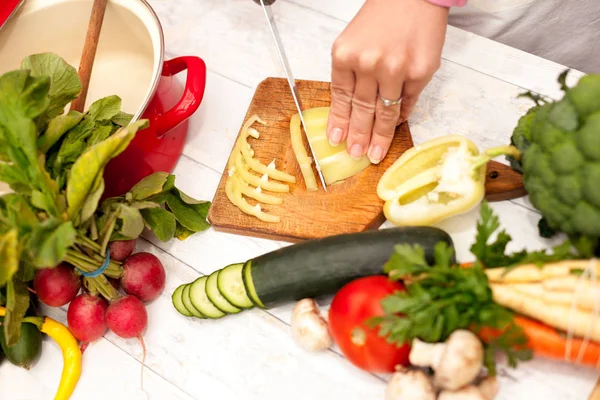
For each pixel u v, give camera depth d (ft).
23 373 2.52
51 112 2.41
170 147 2.68
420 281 2.17
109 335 2.54
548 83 2.71
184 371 2.45
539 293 2.13
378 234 2.31
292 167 2.65
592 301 2.08
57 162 2.34
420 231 2.29
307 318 2.34
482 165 2.38
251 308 2.48
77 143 2.38
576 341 2.13
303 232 2.53
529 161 2.20
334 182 2.60
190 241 2.64
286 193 2.61
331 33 2.99
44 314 2.59
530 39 3.05
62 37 2.87
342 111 2.49
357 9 3.02
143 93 2.87
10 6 2.66
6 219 2.09
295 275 2.32
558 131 2.08
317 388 2.37
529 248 2.44
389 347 2.20
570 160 2.06
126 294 2.50
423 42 2.26
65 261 2.40
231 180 2.64
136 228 2.30
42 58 2.39
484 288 2.11
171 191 2.59
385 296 2.20
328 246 2.32
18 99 2.11
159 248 2.64
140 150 2.51
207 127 2.85
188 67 2.54
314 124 2.63
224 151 2.79
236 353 2.45
